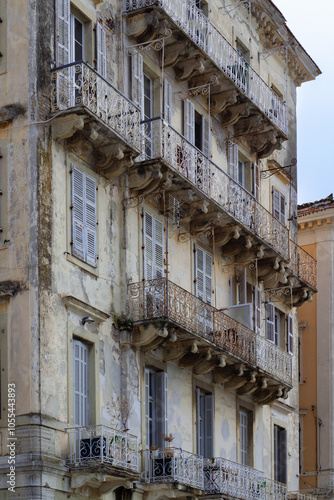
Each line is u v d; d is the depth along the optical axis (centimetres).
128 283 2995
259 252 3666
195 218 3369
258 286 3866
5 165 2689
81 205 2825
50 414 2580
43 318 2600
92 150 2895
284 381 3728
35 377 2548
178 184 3150
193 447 3269
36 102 2694
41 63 2730
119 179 3041
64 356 2667
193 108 3506
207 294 3475
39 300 2595
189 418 3262
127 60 3159
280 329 4156
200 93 3522
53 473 2544
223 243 3522
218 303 3556
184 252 3356
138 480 2875
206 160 3319
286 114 4175
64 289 2706
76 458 2614
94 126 2761
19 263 2625
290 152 4447
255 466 3694
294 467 4109
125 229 3017
